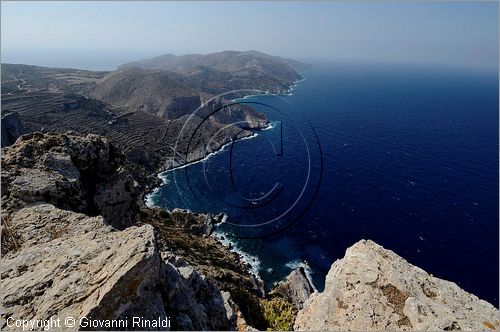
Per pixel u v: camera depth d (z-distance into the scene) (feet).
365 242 46.91
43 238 48.44
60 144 73.61
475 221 257.14
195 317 34.14
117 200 77.46
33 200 58.34
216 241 209.87
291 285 163.84
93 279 32.40
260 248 214.69
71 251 38.65
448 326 33.17
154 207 246.68
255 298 90.02
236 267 164.66
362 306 36.96
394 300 37.06
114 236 40.73
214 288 44.09
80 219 52.85
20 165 65.31
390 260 42.63
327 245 223.92
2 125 259.60
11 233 49.08
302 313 43.11
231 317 43.32
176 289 34.83
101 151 79.36
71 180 65.57
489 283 189.47
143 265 31.30
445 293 37.83
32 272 36.42
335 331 35.06
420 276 40.24
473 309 35.88
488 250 219.82
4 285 34.60
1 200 56.44
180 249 137.49
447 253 216.33
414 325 34.01
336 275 43.42
